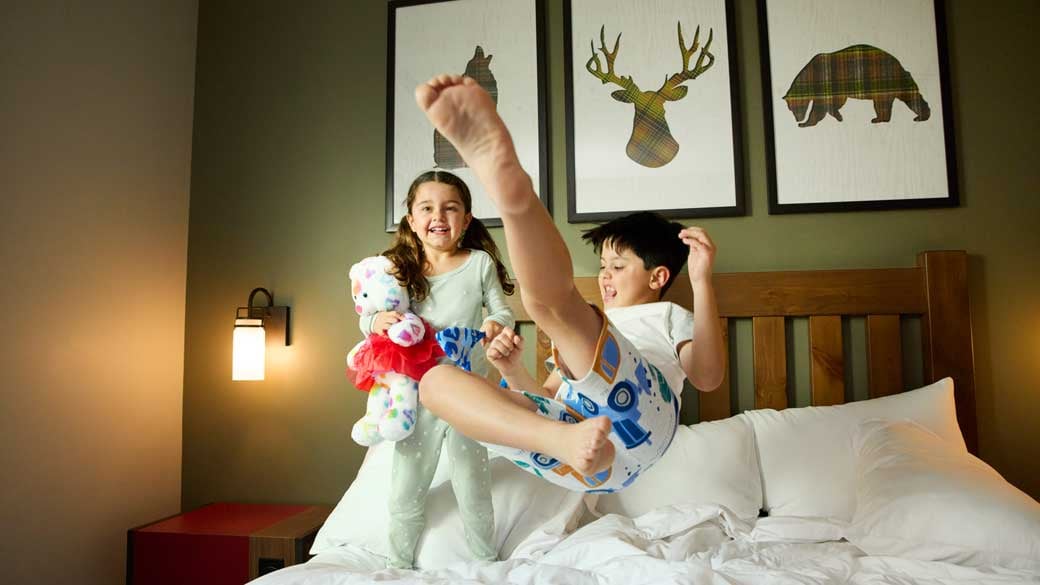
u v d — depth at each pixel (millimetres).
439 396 1192
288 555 1955
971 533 1410
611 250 1738
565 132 2406
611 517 1703
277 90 2621
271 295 2529
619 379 1077
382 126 2545
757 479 1920
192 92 2668
